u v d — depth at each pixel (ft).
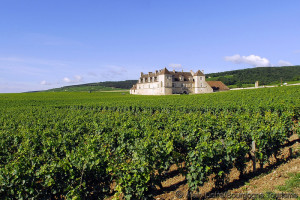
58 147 38.17
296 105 60.95
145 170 24.36
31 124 61.05
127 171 24.25
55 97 240.73
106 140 41.78
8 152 39.45
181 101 134.62
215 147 28.12
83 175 24.82
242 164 29.25
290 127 42.60
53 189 23.72
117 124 55.21
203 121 50.21
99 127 50.19
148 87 305.73
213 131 45.27
